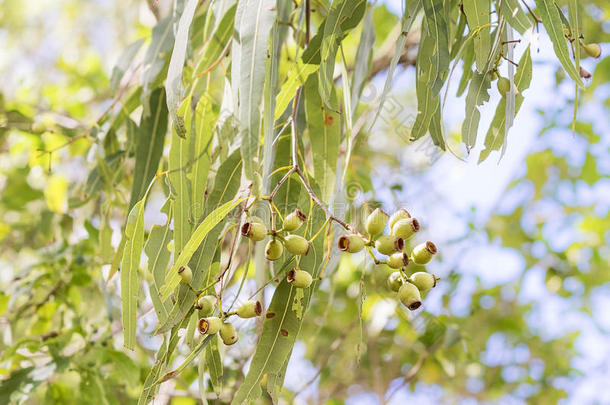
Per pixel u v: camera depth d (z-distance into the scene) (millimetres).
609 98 2316
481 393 2244
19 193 1830
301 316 970
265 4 935
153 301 945
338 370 1861
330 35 1000
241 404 945
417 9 998
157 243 966
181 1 1158
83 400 1379
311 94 1090
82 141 1823
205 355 984
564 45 973
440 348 1680
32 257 1750
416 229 916
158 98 1186
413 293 924
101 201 1291
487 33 1001
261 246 1111
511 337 2320
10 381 1290
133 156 1260
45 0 2598
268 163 918
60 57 2443
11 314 1497
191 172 1001
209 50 1108
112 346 1391
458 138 2029
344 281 1865
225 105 1050
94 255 1535
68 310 1538
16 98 2227
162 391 1407
